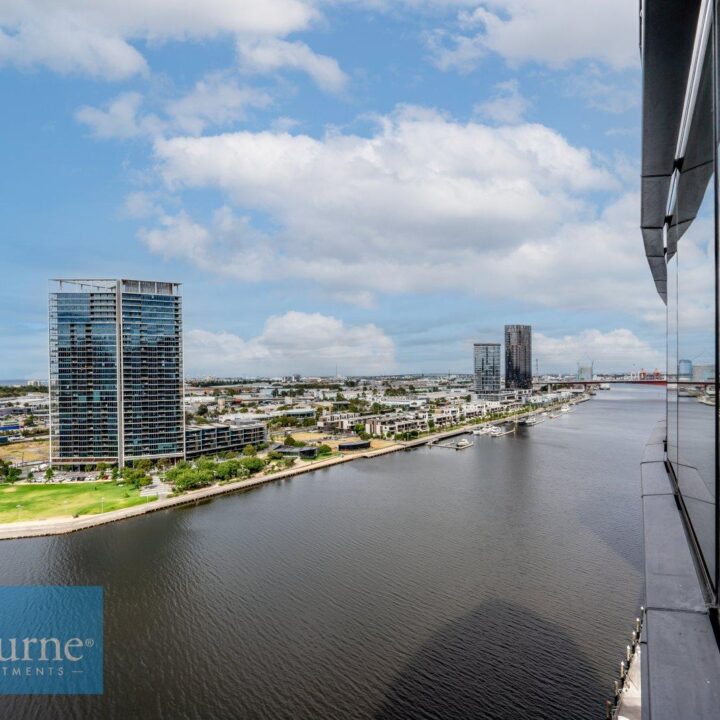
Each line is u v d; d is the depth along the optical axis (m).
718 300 9.81
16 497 128.12
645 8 11.24
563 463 165.38
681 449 14.84
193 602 72.19
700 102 11.94
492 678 53.62
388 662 57.00
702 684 8.21
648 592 10.70
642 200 19.64
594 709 49.16
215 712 50.56
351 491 133.75
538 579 75.69
